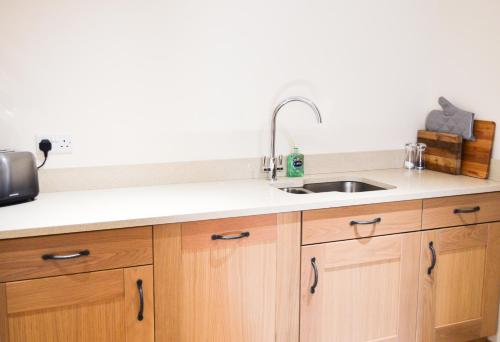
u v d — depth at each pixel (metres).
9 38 2.14
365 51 2.81
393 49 2.87
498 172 2.61
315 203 2.15
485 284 2.61
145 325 1.97
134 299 1.94
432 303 2.50
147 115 2.42
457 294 2.56
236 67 2.54
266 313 2.18
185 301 2.03
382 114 2.92
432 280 2.48
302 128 2.74
